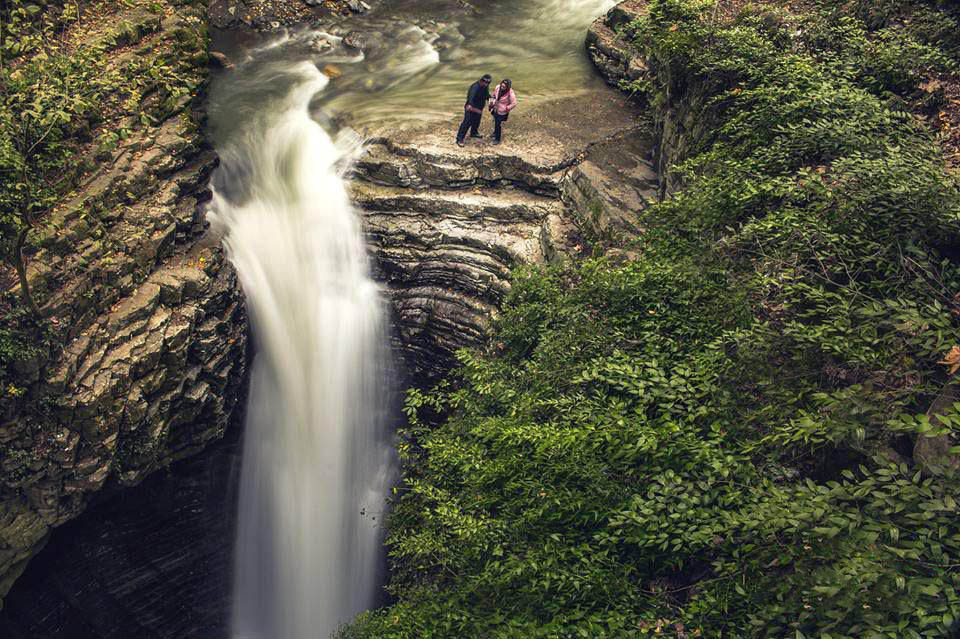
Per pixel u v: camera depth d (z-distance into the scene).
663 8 14.93
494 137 15.68
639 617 6.60
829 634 5.06
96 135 13.37
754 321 8.40
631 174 14.96
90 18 16.09
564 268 13.05
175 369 12.60
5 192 11.16
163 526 14.37
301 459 15.88
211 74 18.47
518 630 6.68
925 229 8.09
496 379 10.74
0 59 12.94
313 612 16.73
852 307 7.55
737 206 10.12
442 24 21.62
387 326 15.93
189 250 13.66
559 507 7.67
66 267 11.56
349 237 15.58
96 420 11.48
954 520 5.19
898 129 10.69
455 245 14.99
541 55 19.98
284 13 21.11
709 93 12.88
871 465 6.59
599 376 7.99
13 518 11.66
